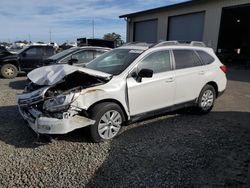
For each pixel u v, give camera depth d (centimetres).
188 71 570
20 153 400
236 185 327
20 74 1394
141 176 343
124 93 463
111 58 539
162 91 520
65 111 400
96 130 434
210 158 397
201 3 1920
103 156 396
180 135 486
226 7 1748
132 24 2722
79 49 940
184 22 2125
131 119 484
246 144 452
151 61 513
